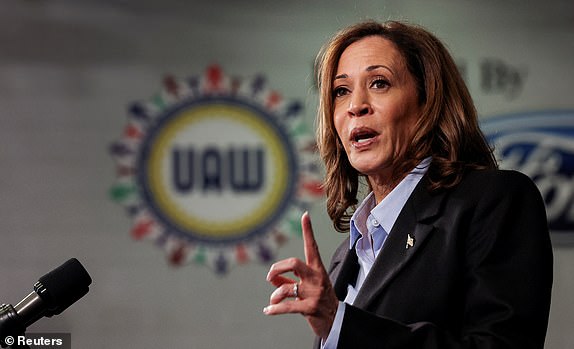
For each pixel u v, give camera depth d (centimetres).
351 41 369
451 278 313
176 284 983
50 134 991
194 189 1003
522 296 299
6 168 980
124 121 1004
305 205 1005
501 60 1023
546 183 1013
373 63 354
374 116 351
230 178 1007
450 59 367
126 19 1014
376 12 1018
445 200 332
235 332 977
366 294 324
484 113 1017
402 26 370
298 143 1012
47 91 995
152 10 1018
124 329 967
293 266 279
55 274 328
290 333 977
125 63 1010
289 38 1023
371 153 351
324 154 397
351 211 415
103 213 987
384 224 350
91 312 964
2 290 961
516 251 312
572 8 1030
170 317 975
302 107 1017
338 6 1023
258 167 1010
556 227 1005
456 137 348
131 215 991
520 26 1029
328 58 369
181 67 1016
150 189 997
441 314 312
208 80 1017
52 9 1005
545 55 1027
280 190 1007
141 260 984
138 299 975
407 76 356
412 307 314
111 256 981
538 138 1016
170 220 995
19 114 990
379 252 334
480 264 312
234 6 1025
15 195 978
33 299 324
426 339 285
